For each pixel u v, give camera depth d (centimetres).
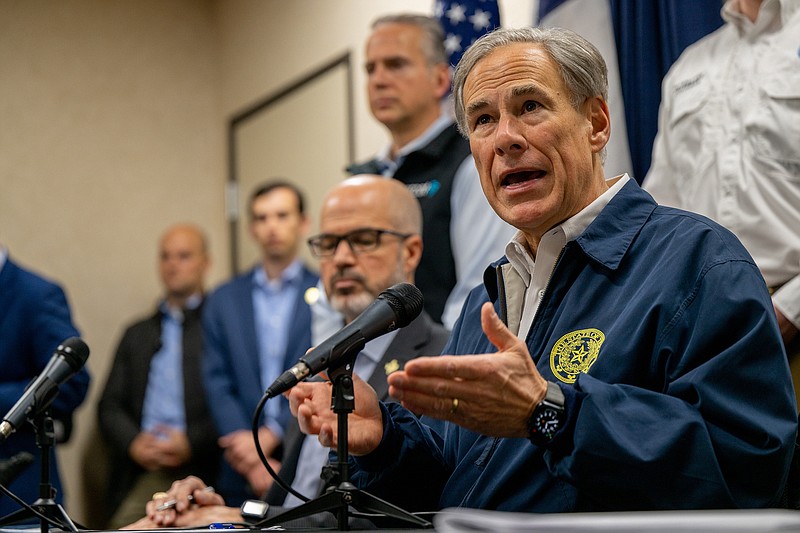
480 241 316
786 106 248
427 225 327
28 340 349
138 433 482
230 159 590
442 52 356
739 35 268
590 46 188
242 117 581
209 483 469
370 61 355
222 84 608
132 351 499
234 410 416
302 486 262
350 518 194
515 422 149
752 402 151
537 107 184
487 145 187
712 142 263
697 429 147
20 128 559
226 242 595
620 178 191
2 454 320
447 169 332
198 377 480
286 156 537
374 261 276
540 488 164
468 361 143
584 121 187
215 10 616
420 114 350
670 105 282
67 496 529
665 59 313
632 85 322
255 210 462
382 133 461
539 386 149
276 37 554
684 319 159
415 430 190
